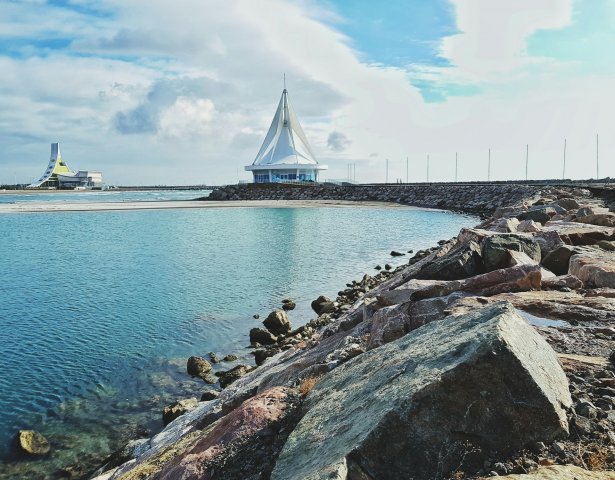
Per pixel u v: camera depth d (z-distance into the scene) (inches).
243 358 638.5
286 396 254.7
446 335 205.3
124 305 892.0
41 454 425.7
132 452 389.4
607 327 267.4
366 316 420.5
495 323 181.9
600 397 186.9
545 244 534.9
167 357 642.8
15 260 1400.1
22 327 764.0
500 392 162.1
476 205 2913.4
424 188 3828.7
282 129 5738.2
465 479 151.1
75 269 1253.7
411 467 157.2
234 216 2903.5
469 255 441.4
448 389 163.2
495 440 159.5
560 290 369.4
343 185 4776.1
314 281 1083.9
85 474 396.2
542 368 178.1
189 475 212.8
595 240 577.0
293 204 3762.3
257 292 986.7
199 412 407.8
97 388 552.1
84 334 731.4
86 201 4712.1
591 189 1849.2
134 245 1700.3
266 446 217.6
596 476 136.9
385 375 198.5
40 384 560.4
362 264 1282.0
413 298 373.1
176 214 3105.3
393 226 2194.9
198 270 1222.3
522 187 2795.3
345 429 177.9
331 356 313.7
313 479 153.0
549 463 149.9
